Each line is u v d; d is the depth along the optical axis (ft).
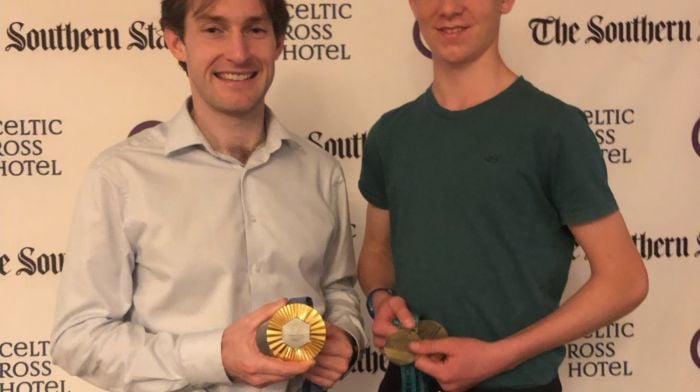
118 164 3.34
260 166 3.52
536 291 3.39
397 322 3.48
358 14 4.91
